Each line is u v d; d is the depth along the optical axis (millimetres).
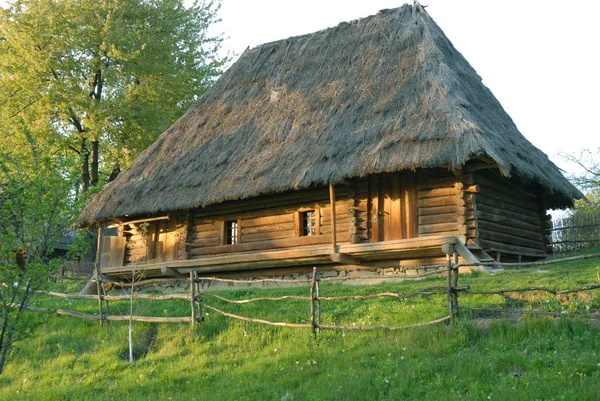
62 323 15336
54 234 11172
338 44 22172
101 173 34000
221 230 20672
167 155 21969
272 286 19609
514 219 19391
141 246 22375
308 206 19172
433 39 19875
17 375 12562
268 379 10469
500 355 9445
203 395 10141
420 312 12266
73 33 27688
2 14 27734
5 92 28016
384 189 18078
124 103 28000
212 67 32781
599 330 9875
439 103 16875
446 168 17250
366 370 9906
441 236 16469
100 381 11742
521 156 17844
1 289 10867
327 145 17812
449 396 8305
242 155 19719
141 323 14438
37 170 11469
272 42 24656
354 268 18594
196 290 14148
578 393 7719
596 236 22828
